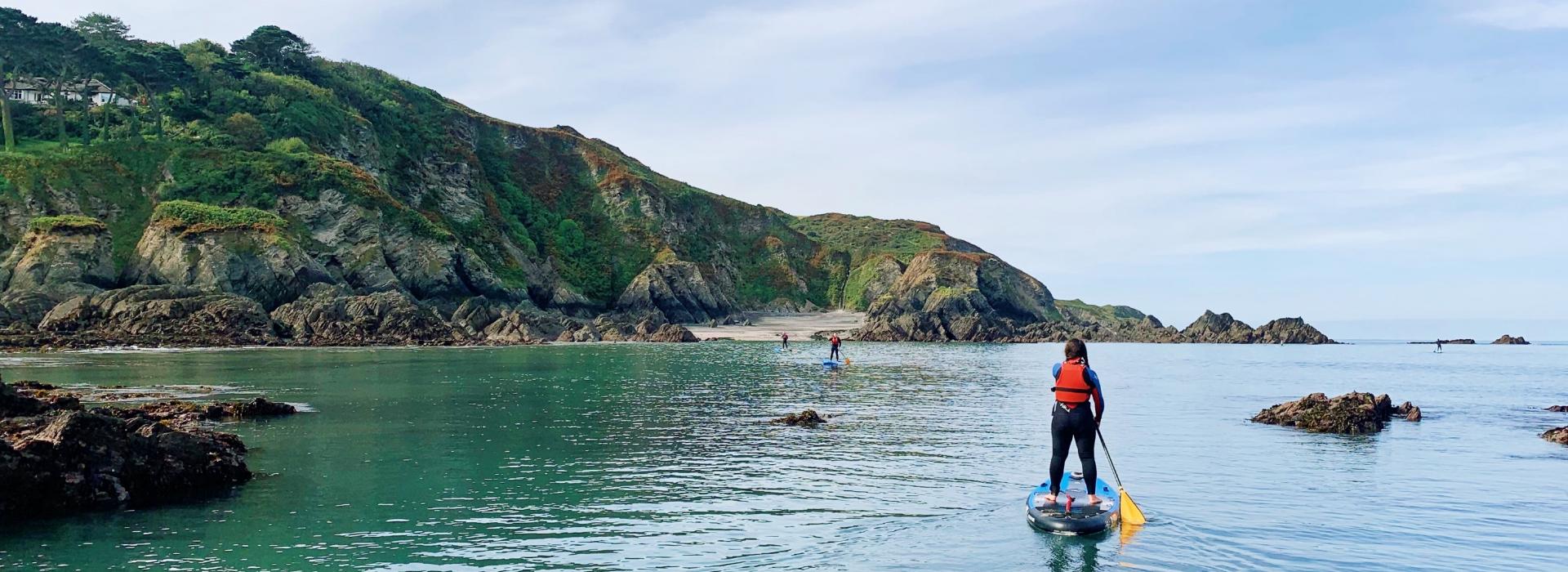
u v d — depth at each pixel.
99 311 82.00
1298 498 15.48
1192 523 13.54
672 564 11.61
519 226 159.50
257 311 85.81
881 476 18.00
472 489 16.64
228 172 110.88
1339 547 12.24
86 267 91.81
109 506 14.75
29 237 92.12
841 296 188.00
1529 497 15.70
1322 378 53.88
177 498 15.58
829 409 31.83
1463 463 19.58
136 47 128.50
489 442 22.86
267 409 28.16
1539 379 54.97
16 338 70.38
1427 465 19.30
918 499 15.55
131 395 33.41
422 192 142.38
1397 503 15.08
